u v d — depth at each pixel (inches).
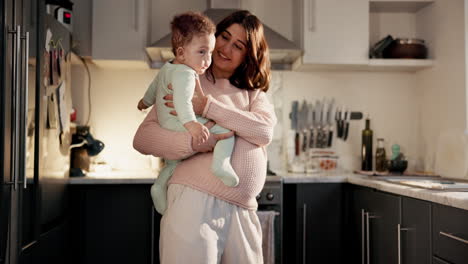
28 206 76.8
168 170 65.7
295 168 121.5
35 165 79.0
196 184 60.5
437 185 77.6
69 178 102.6
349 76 130.6
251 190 62.4
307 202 108.3
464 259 60.7
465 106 105.3
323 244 108.2
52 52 87.5
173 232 58.6
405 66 121.0
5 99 65.9
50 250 88.0
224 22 69.0
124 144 125.7
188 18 60.9
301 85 130.0
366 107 130.9
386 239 87.7
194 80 59.7
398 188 81.1
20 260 72.5
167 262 58.5
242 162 61.6
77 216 104.6
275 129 128.6
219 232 59.9
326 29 115.3
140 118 126.0
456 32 109.1
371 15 130.4
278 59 125.0
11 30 68.1
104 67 124.3
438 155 111.9
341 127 128.8
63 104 96.0
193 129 56.6
